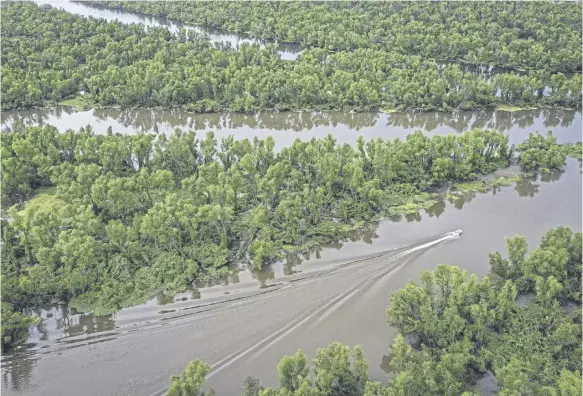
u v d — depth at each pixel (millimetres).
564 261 88375
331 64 180125
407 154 124000
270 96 161875
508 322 83188
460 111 160500
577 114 162250
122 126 159375
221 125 160875
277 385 76062
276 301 91125
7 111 160750
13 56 180625
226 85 162375
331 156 116125
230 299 91438
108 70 167875
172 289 92438
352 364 77375
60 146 127812
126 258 96500
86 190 109125
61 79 169375
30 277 91750
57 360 81000
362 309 89250
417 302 82375
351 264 99562
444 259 101000
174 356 81062
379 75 167125
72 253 92375
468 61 190875
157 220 96688
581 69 181875
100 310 88562
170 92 160500
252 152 123375
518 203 119250
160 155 123375
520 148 137000
